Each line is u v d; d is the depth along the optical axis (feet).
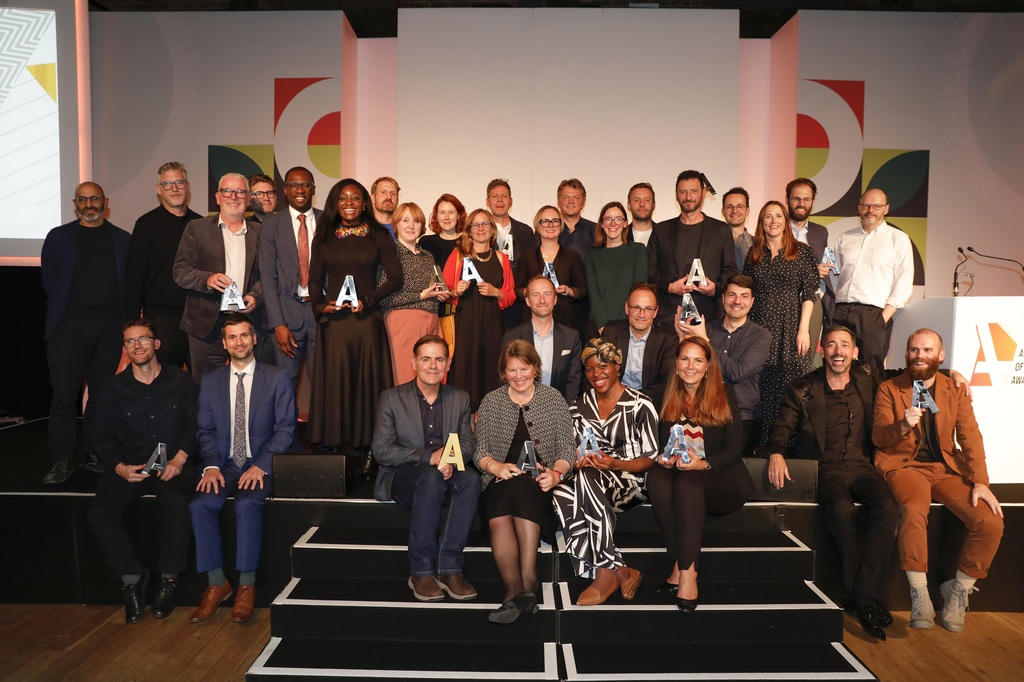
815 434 12.54
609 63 20.90
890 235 15.47
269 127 20.95
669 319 15.33
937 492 12.18
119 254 14.33
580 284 15.16
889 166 20.99
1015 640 11.46
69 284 13.96
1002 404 13.08
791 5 21.13
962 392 12.31
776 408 14.55
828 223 21.13
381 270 13.85
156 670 10.41
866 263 15.65
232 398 12.53
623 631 10.34
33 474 13.78
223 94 20.92
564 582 11.25
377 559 11.33
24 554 12.55
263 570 12.30
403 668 9.68
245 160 21.01
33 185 18.94
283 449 12.50
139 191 21.03
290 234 13.74
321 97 20.90
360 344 12.96
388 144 22.71
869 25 20.80
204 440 12.41
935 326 13.75
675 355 13.28
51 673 10.30
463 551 11.21
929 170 21.04
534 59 20.92
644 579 11.38
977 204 21.12
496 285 14.71
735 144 20.98
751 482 11.52
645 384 13.43
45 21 18.86
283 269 13.71
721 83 20.92
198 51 20.84
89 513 11.86
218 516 12.04
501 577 10.84
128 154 20.97
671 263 15.37
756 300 14.67
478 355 14.32
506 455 11.51
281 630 10.44
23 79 18.84
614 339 13.71
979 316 13.04
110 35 20.77
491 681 9.39
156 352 13.47
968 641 11.43
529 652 10.11
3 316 19.51
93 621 11.93
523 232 16.76
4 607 12.44
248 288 13.98
